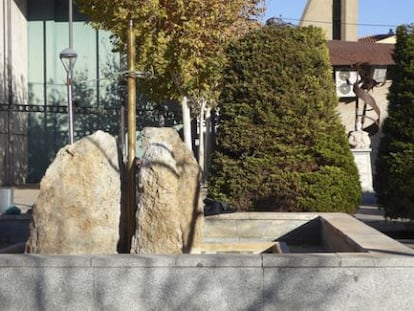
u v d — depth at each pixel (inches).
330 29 2047.2
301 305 272.7
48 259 272.8
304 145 510.6
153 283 271.7
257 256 275.3
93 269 271.6
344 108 1363.2
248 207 512.4
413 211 541.6
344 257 276.2
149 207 333.1
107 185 351.9
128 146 355.3
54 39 1697.8
